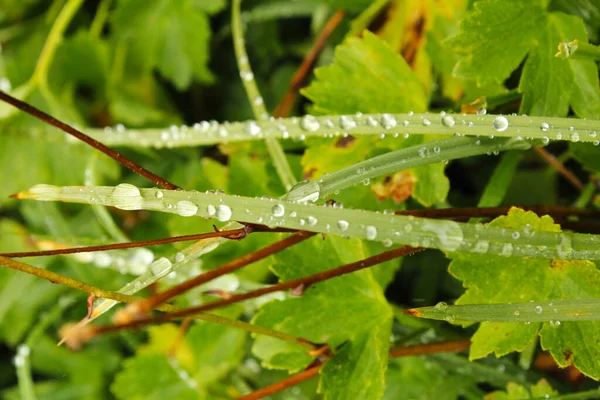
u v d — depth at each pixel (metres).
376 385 0.43
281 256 0.45
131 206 0.41
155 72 0.65
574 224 0.44
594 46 0.43
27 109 0.43
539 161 0.53
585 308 0.41
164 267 0.42
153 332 0.53
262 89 0.62
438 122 0.43
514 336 0.42
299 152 0.51
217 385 0.53
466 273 0.42
